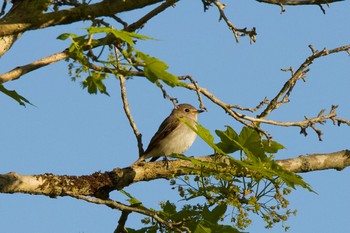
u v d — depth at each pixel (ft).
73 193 36.45
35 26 37.01
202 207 36.29
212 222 35.68
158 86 29.09
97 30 28.25
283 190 36.22
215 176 36.29
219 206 35.81
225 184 36.45
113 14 38.19
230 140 38.24
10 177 35.65
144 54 28.35
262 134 38.81
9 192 35.63
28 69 32.68
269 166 36.52
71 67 30.60
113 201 35.86
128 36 28.22
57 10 38.93
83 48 30.27
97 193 39.50
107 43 31.01
